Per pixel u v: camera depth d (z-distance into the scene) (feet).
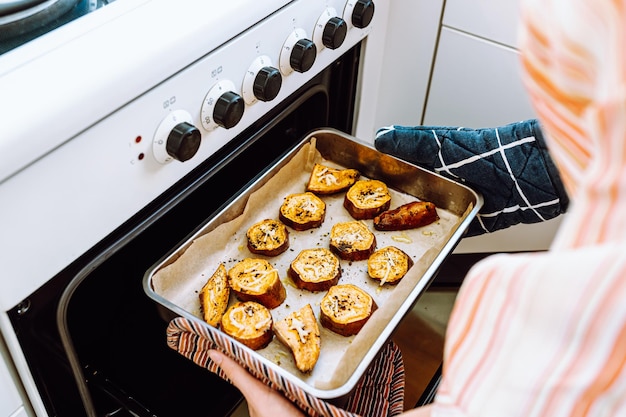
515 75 2.52
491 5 2.39
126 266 2.06
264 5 1.77
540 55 0.84
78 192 1.49
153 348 2.34
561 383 0.83
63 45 1.45
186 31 1.58
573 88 0.81
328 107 2.56
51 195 1.43
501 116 2.68
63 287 1.68
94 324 2.04
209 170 2.03
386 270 2.19
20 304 1.56
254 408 1.77
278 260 2.26
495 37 2.47
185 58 1.59
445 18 2.52
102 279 1.98
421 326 2.95
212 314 2.02
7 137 1.27
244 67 1.83
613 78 0.73
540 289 0.82
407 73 2.76
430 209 2.35
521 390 0.87
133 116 1.55
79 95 1.37
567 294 0.79
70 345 1.80
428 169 2.34
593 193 0.77
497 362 0.90
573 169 0.88
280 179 2.40
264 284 2.08
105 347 2.13
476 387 0.94
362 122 2.84
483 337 0.93
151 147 1.64
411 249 2.32
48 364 1.77
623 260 0.74
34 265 1.47
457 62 2.63
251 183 2.23
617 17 0.73
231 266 2.23
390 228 2.35
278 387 1.74
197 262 2.15
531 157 2.13
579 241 0.79
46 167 1.38
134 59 1.47
